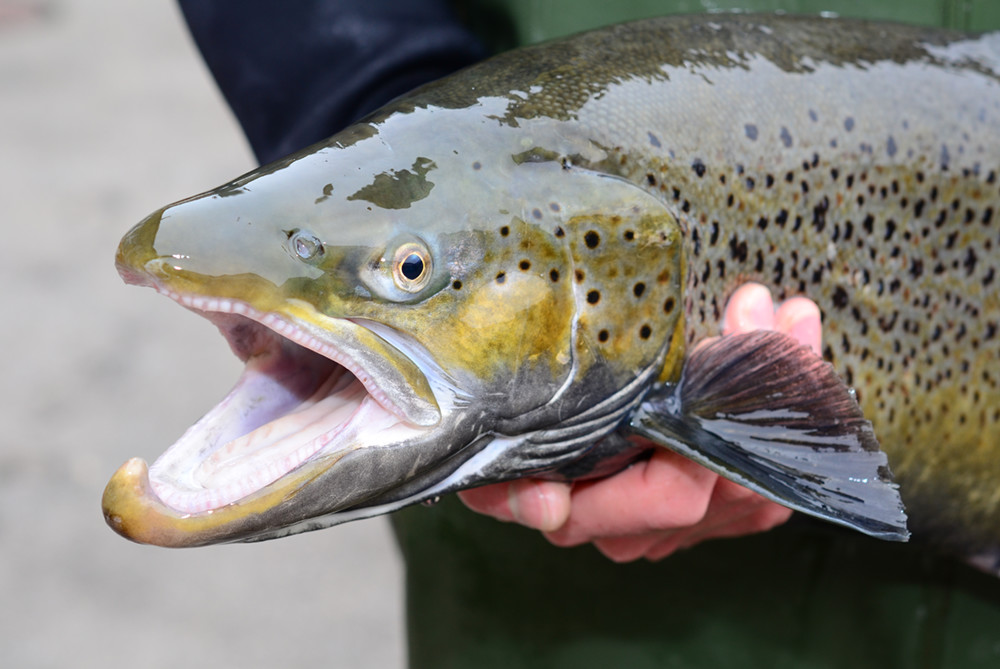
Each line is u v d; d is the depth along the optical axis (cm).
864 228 80
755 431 76
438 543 93
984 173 82
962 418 84
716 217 77
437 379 73
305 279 71
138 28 504
